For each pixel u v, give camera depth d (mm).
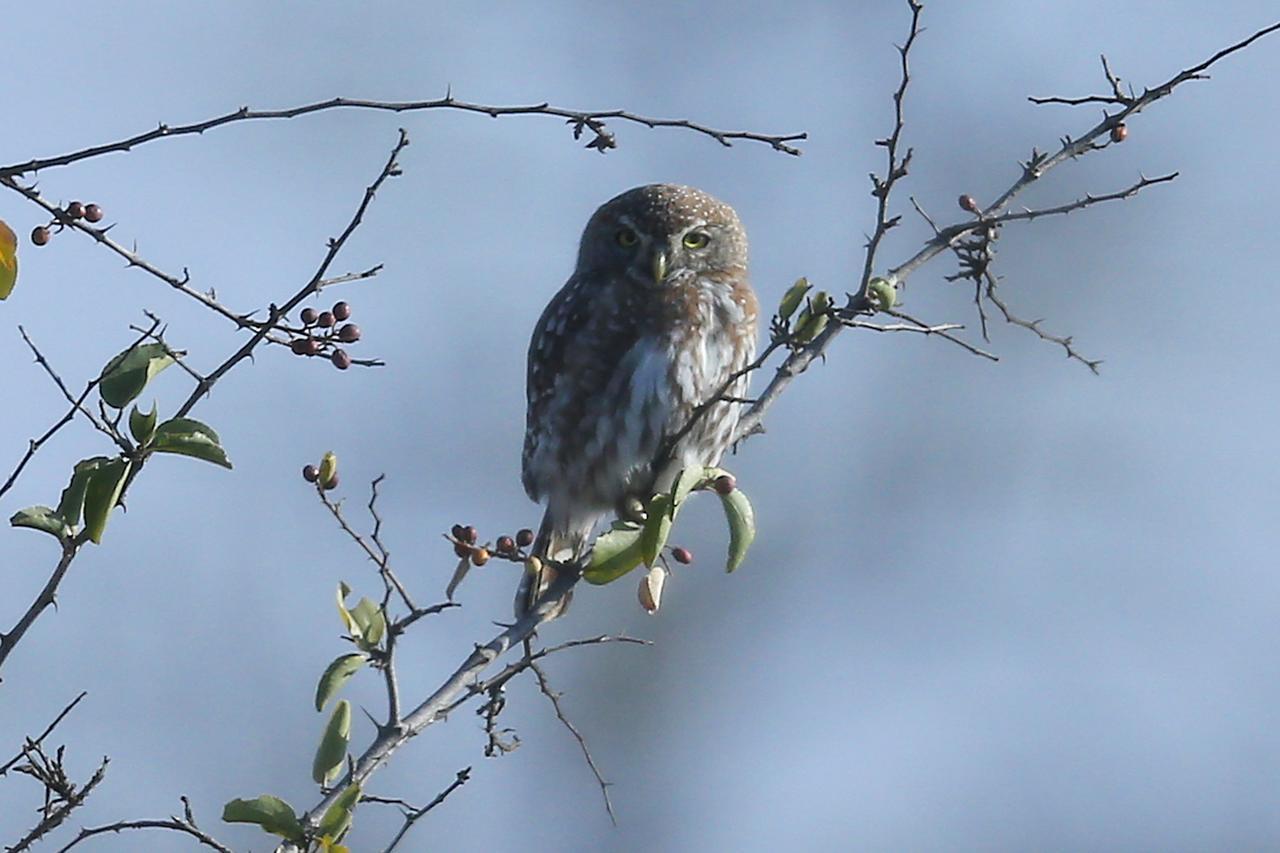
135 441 8938
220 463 8992
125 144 9875
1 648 8711
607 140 10430
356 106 10039
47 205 9766
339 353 9789
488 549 10094
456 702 9406
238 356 9305
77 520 8844
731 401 10930
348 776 9109
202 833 9023
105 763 9273
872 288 10539
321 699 9102
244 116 9969
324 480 9047
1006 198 11891
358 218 9492
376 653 9188
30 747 9164
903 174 10539
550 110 10266
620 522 10531
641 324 13430
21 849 9000
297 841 8828
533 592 10836
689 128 10414
